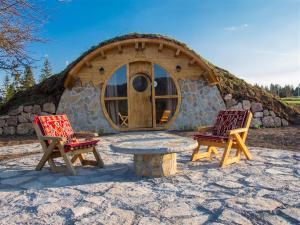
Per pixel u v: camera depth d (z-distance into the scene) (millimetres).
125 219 3582
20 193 4777
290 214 3553
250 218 3494
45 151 6184
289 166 5965
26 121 13766
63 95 13828
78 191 4766
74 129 13711
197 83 14062
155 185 4969
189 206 3936
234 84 14789
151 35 13781
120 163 6910
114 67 13828
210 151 7129
